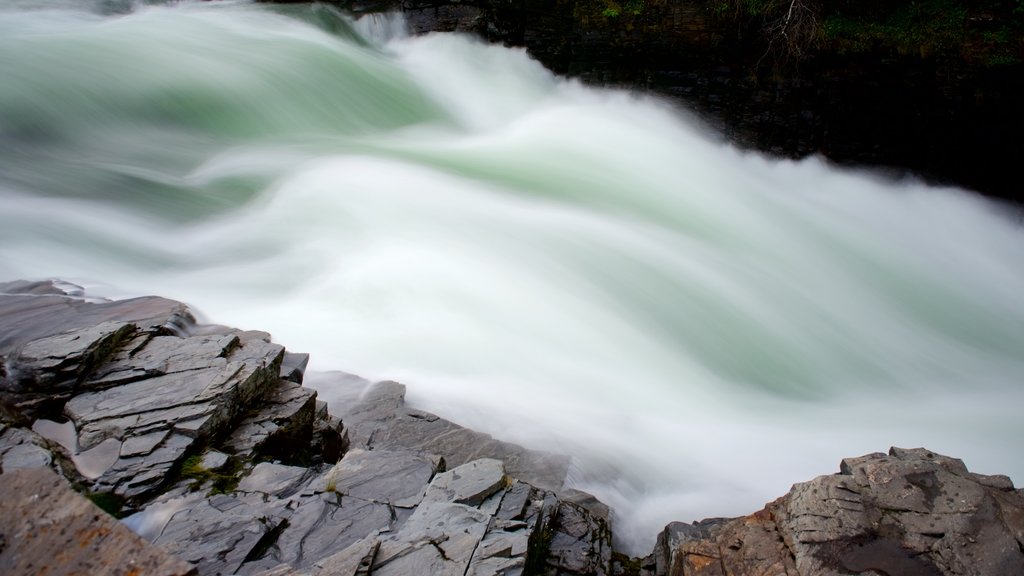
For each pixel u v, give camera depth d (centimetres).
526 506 517
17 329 658
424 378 843
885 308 1362
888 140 1762
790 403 1018
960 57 1594
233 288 1021
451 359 899
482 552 429
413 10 1997
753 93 1811
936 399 1078
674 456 812
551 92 2006
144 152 1384
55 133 1348
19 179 1213
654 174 1631
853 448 898
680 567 495
